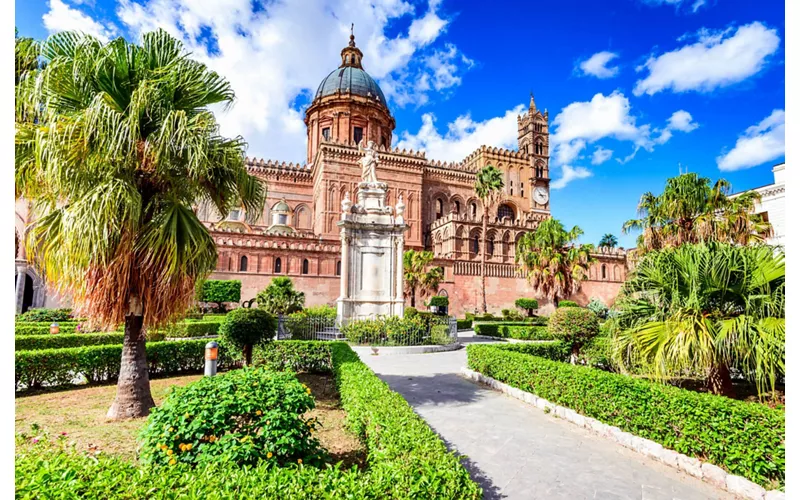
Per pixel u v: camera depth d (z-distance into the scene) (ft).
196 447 15.17
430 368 46.88
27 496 9.78
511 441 23.66
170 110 25.39
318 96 226.99
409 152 209.97
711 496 17.38
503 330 92.27
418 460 13.58
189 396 16.47
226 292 130.41
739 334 22.93
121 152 23.38
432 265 156.87
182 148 23.39
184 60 26.84
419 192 210.38
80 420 25.46
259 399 16.56
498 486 18.17
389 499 11.43
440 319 69.72
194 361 42.11
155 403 28.76
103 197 22.00
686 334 24.12
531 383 32.01
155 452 14.71
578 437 24.36
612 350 29.48
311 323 68.08
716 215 66.23
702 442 19.60
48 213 24.57
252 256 147.74
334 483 11.60
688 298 25.58
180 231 25.67
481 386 37.70
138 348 27.20
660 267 27.53
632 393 23.35
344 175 196.34
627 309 29.43
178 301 26.61
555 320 42.57
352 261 73.36
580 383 26.99
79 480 10.55
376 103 225.56
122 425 24.48
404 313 78.74
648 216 70.85
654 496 17.33
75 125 21.54
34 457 12.48
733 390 28.35
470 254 192.03
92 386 35.14
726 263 24.70
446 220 196.65
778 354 21.75
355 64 244.63
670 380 31.99
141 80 24.62
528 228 202.59
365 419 19.63
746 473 17.79
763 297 23.50
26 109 24.14
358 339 61.57
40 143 21.49
